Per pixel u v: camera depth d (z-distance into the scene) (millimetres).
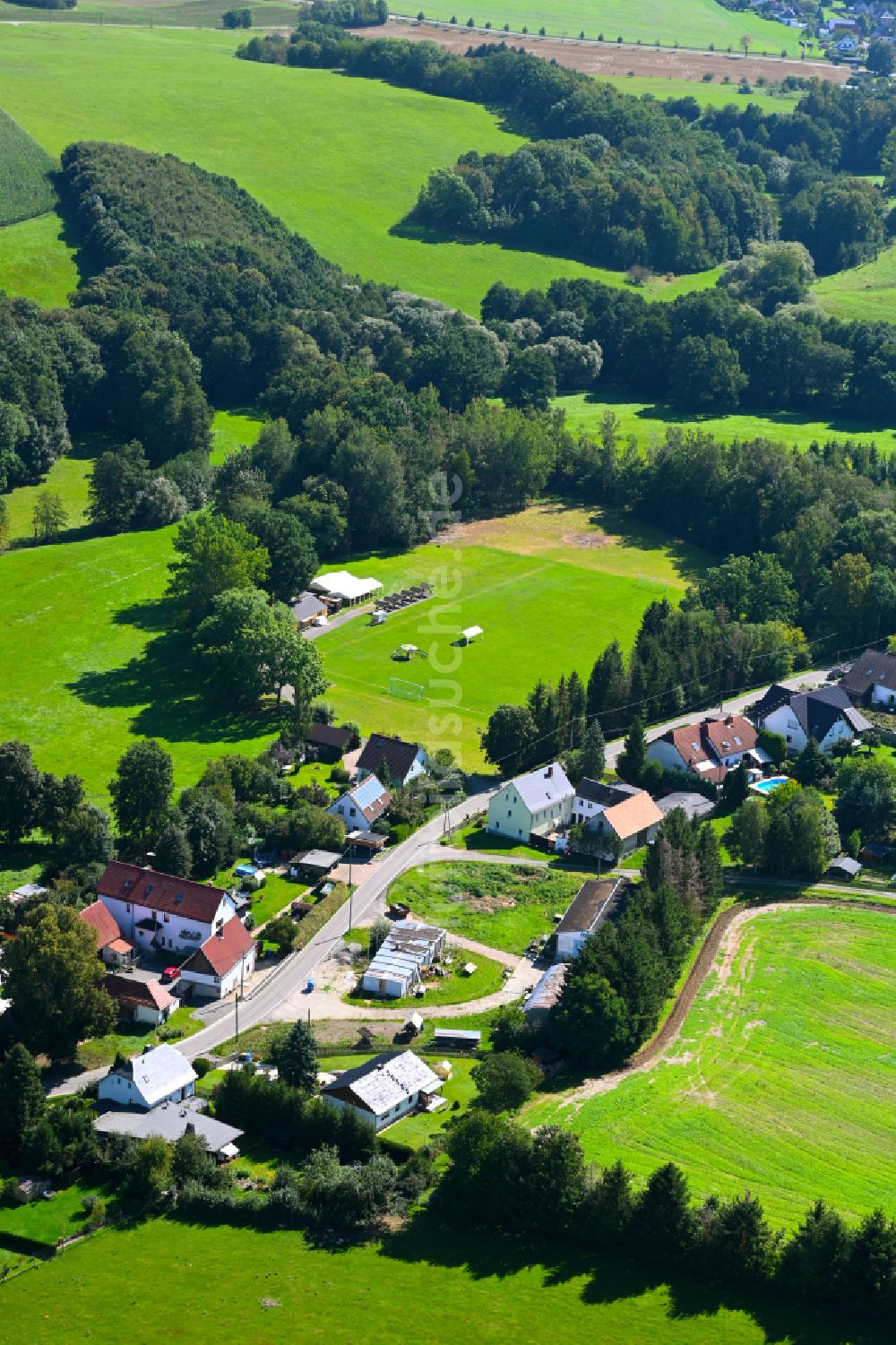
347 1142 125188
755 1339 107250
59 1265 113875
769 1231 112750
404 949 154625
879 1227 110188
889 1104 135125
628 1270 114250
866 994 153000
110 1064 137500
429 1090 132125
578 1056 139375
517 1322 108438
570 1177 117062
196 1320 107438
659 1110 132000
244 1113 128500
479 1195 118438
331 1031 143500
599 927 153375
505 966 155875
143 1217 119750
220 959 150500
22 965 136375
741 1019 147500
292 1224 118875
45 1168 122688
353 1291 111188
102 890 159000
